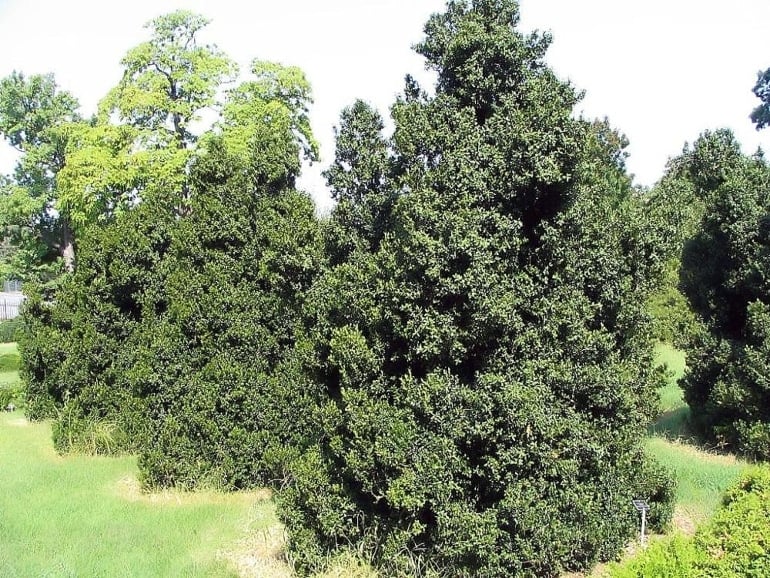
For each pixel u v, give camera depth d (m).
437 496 5.93
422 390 6.07
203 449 9.78
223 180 10.66
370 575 6.36
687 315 21.81
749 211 11.10
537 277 6.58
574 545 6.52
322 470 6.78
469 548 5.91
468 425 5.93
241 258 10.20
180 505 9.03
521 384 6.09
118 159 23.89
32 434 13.56
